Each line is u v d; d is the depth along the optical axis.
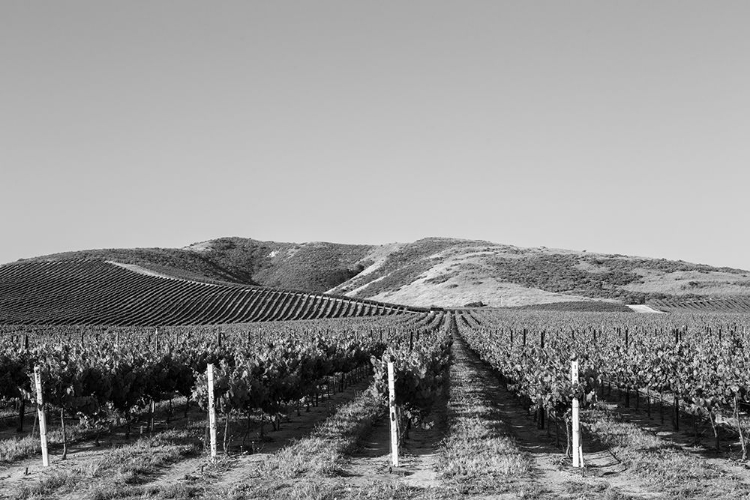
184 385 28.34
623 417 27.25
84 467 18.72
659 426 25.23
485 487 16.05
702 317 87.12
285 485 16.50
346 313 118.88
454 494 15.49
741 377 20.67
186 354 32.16
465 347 64.81
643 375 27.22
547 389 21.42
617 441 21.17
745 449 19.67
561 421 25.56
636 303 142.25
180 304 110.44
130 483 17.16
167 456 19.95
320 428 23.86
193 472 18.33
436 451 20.69
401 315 119.44
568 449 19.50
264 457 20.14
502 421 25.20
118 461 19.28
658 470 17.27
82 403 21.25
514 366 29.09
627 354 31.61
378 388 22.75
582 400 19.91
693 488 15.55
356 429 23.81
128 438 23.78
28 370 27.81
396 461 18.66
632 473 17.42
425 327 73.25
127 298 110.81
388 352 28.53
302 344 37.56
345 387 39.72
